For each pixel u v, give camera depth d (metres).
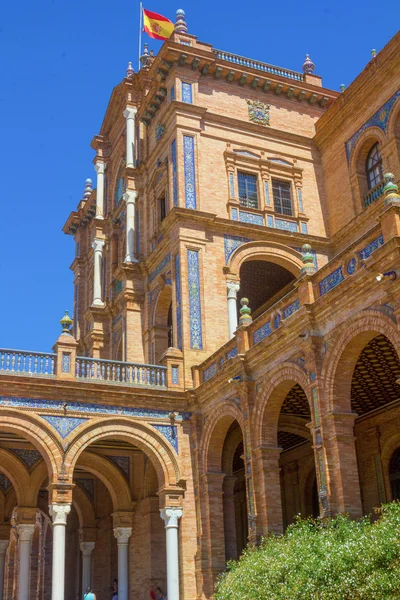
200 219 27.92
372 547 12.14
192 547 23.22
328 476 16.89
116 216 37.31
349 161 29.80
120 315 33.91
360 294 16.56
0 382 22.44
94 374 24.39
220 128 30.48
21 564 25.11
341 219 30.11
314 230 30.58
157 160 32.31
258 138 31.17
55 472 22.28
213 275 27.53
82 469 30.58
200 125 30.09
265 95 32.19
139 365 25.14
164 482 23.62
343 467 16.75
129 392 24.16
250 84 31.91
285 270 31.11
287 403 24.06
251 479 20.42
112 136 40.03
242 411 21.39
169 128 30.42
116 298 33.97
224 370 22.34
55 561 21.55
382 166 28.06
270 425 20.56
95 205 42.09
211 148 29.94
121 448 27.16
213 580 22.34
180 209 27.64
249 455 20.78
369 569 11.93
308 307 18.16
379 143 28.08
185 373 25.44
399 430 23.86
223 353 23.58
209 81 31.22
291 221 30.34
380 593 11.41
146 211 33.25
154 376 25.30
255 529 19.83
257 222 29.62
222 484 23.92
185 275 26.97
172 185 29.23
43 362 23.62
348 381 17.52
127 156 35.00
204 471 23.70
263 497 19.88
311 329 18.22
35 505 25.91
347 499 16.48
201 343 26.19
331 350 17.55
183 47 30.31
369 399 23.52
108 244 38.28
